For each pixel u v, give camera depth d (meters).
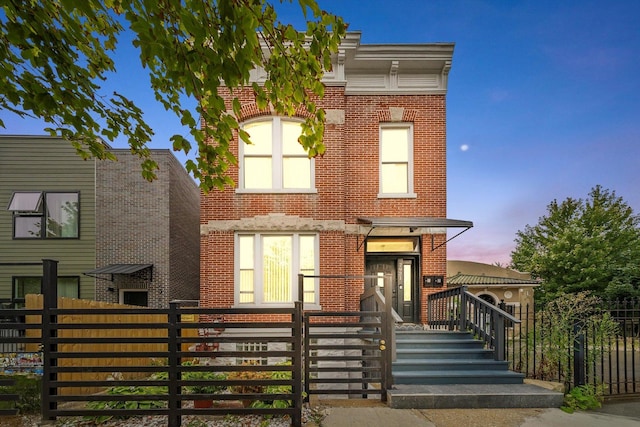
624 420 5.75
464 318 8.95
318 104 11.02
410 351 7.85
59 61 4.06
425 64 11.57
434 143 11.66
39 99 4.04
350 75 11.74
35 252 13.98
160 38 3.24
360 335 6.50
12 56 4.10
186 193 17.47
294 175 11.20
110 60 4.94
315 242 10.95
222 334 10.42
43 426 5.21
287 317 10.57
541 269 23.69
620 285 21.27
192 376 6.50
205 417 5.59
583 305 7.47
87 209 14.36
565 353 7.02
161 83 4.43
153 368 5.39
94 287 14.17
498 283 18.80
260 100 4.25
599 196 27.14
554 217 27.75
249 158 11.16
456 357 7.87
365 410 5.95
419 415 5.80
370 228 11.38
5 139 14.16
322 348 6.43
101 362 7.35
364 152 11.60
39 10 3.65
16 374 5.89
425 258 11.45
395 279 11.76
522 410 6.14
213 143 10.44
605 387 7.09
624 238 24.38
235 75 3.47
